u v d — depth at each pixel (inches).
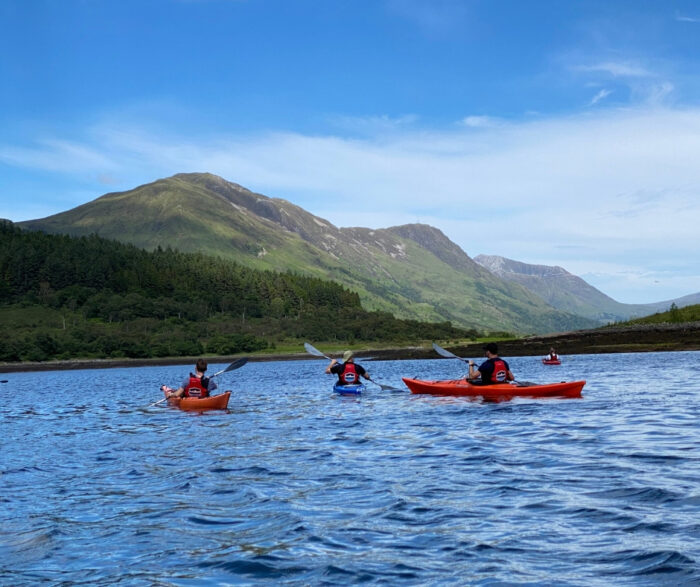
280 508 338.3
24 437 695.1
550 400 865.5
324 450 524.1
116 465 490.6
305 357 5994.1
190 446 575.2
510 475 398.9
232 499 363.3
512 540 270.1
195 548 275.3
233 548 273.3
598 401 840.9
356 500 350.3
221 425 724.0
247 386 1569.9
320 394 1182.3
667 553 243.3
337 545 272.5
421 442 548.4
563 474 395.2
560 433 569.0
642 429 577.6
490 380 930.7
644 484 358.0
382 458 478.3
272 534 291.7
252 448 548.7
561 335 4781.0
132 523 318.7
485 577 229.6
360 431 634.8
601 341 4089.6
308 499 356.5
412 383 1014.4
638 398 873.5
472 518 305.7
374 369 2684.5
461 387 942.4
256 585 230.7
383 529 293.6
